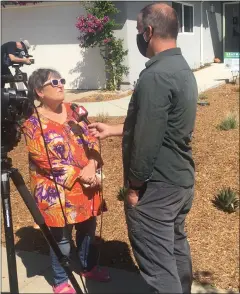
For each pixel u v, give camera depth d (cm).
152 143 236
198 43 1666
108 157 615
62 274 295
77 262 329
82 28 1148
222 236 427
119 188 521
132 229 264
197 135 696
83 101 1077
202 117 825
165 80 234
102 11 1147
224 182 536
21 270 338
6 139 244
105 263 373
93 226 328
